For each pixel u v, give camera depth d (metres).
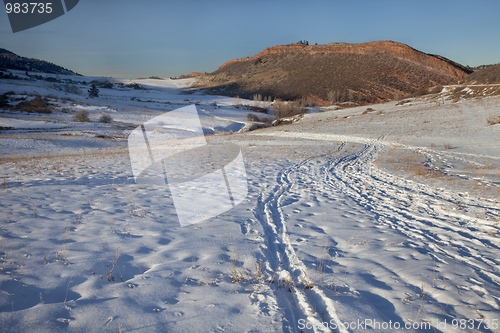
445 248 4.02
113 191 7.27
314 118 52.50
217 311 2.51
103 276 3.05
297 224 5.06
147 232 4.44
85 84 148.38
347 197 7.20
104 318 2.34
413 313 2.54
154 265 3.37
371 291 2.91
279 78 155.12
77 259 3.40
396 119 34.09
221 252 3.79
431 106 40.34
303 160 14.84
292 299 2.79
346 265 3.48
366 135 27.27
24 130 36.44
